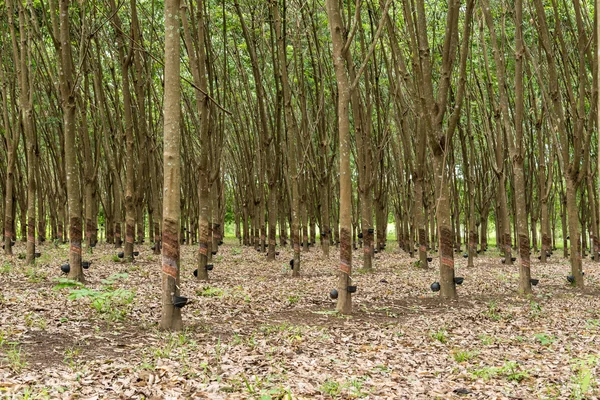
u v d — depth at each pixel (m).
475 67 19.39
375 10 16.16
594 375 6.44
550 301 12.11
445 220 12.05
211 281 13.81
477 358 7.34
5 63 17.39
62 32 12.02
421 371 6.68
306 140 21.86
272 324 8.98
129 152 17.16
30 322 8.05
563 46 13.55
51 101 20.25
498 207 29.38
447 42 11.55
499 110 17.94
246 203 30.39
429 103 11.91
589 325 9.52
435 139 11.94
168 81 8.04
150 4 19.28
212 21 18.73
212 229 21.28
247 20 18.88
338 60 10.00
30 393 5.12
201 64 14.40
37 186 25.08
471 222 20.23
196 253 23.16
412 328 9.07
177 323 8.28
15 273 13.42
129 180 17.23
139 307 9.65
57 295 10.23
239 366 6.49
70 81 12.10
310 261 20.50
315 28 17.52
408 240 26.86
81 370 6.03
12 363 6.13
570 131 18.75
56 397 5.11
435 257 23.59
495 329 9.20
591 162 21.22
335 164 31.22
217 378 5.88
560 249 34.97
